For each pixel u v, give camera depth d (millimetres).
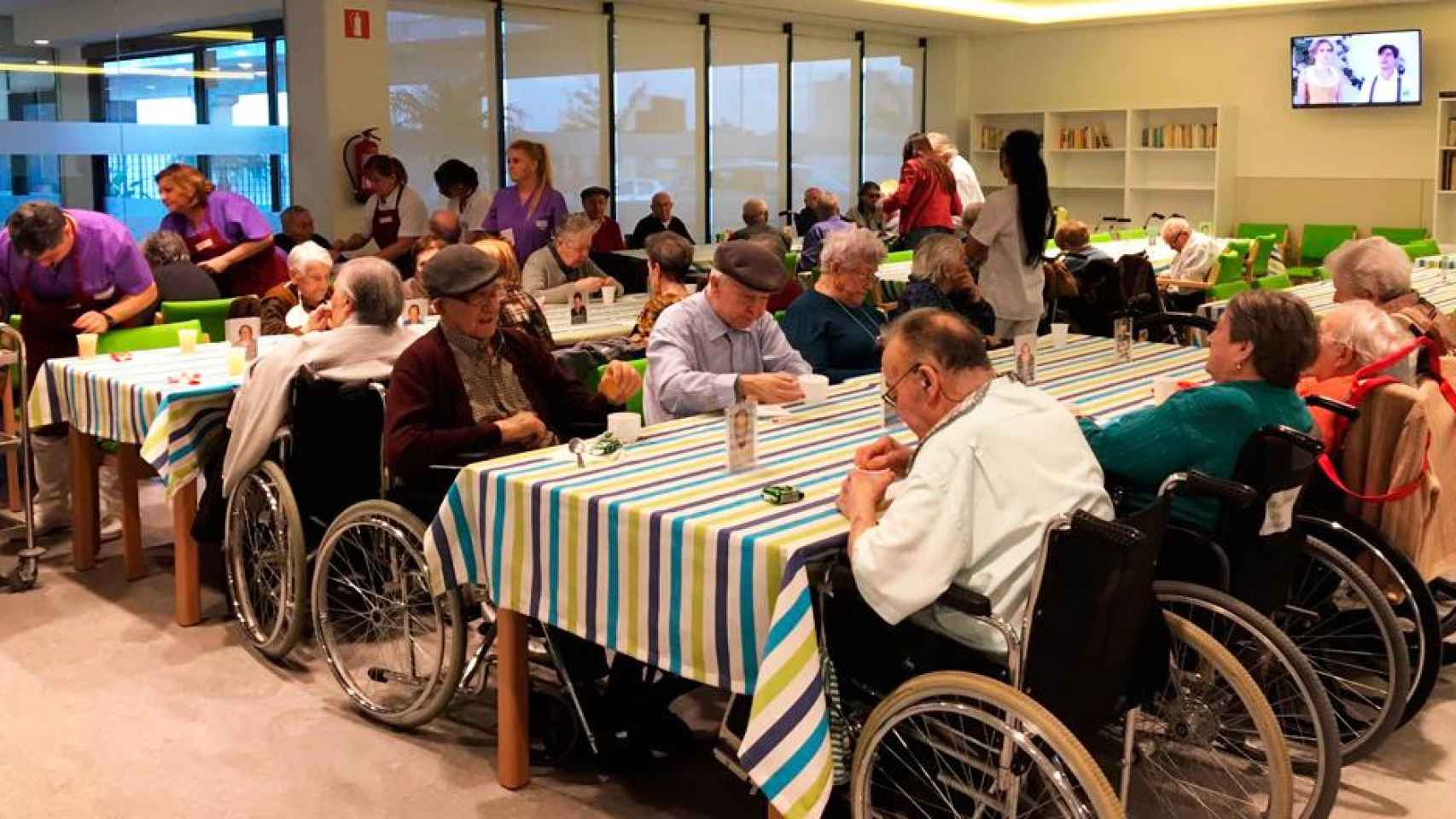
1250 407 2633
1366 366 3119
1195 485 2402
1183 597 2561
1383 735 2930
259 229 6246
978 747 2264
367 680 3500
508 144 10391
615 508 2535
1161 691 2584
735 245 3600
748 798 2891
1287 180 12578
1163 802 2834
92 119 8273
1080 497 2273
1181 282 8336
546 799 2887
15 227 4508
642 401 3945
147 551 4656
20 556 4246
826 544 2312
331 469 3541
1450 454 3215
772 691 2217
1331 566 2982
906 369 2336
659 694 3068
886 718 2242
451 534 2865
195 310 5059
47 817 2803
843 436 3178
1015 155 5609
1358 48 11766
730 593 2354
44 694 3439
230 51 8945
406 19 9562
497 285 3303
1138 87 13242
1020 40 13891
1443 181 11438
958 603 2145
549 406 3572
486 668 3139
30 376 4766
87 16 8172
